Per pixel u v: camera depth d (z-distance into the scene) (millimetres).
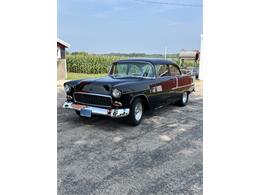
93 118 4758
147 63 4809
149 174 2520
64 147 3252
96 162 2799
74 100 4309
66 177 2430
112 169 2627
